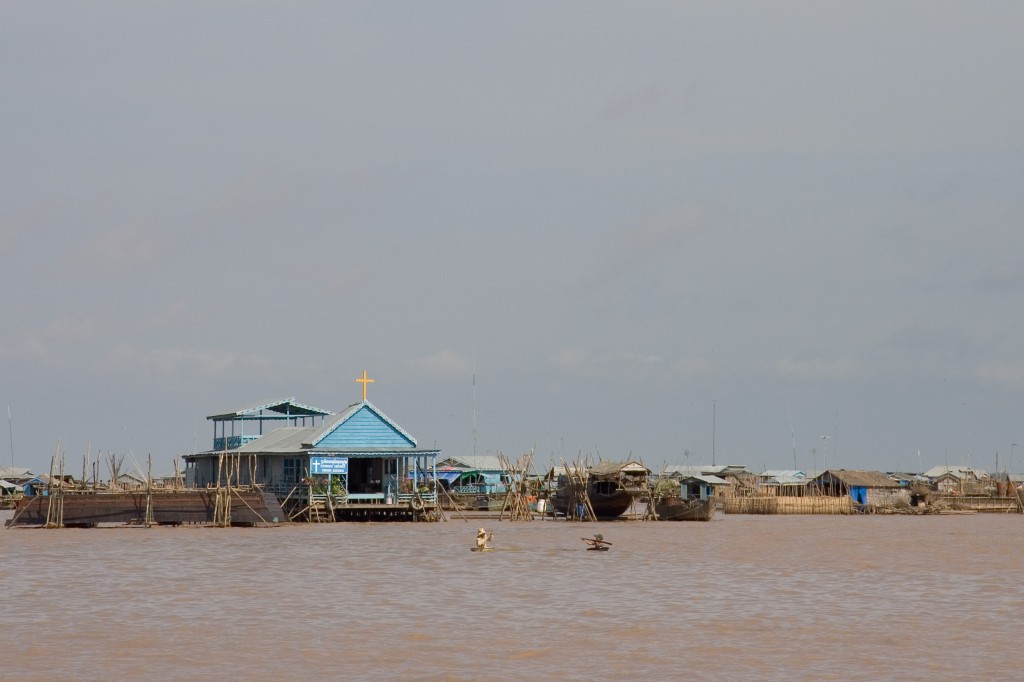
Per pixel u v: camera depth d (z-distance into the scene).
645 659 69.12
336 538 161.00
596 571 116.62
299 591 98.88
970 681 63.53
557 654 70.56
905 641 74.88
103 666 66.75
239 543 150.38
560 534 179.00
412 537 164.25
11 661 68.12
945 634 77.50
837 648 72.56
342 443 199.00
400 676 64.56
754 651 71.50
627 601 93.19
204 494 187.38
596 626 80.50
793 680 63.69
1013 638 76.06
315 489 196.38
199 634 77.00
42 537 161.62
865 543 161.12
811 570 118.62
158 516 185.62
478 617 84.38
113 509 184.62
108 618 83.62
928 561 129.88
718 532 191.38
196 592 98.06
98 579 107.31
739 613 86.62
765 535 181.88
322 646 72.88
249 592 98.12
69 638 75.38
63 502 183.25
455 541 156.50
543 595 96.88
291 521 194.25
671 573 114.88
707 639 75.50
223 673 65.12
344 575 111.31
